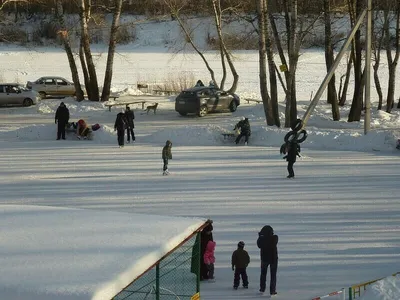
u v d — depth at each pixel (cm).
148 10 12300
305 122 4638
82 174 3734
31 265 1399
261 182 3494
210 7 7756
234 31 11450
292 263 2309
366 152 4438
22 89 6838
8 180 3581
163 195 3219
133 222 1738
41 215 1814
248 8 8475
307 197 3162
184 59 12200
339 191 3281
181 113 6181
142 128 5466
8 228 1684
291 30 5075
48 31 13000
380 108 6550
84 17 6681
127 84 8900
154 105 6312
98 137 4988
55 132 5153
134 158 4222
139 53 13025
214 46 12719
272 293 2044
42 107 6438
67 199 3147
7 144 4862
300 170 3806
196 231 1703
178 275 1756
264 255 2058
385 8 6406
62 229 1673
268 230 2064
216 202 3075
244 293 2080
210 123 5694
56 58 12188
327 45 5775
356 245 2480
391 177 3594
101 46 13300
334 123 5628
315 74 10331
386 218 2814
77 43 11781
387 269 2236
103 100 6831
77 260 1430
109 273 1345
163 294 1653
